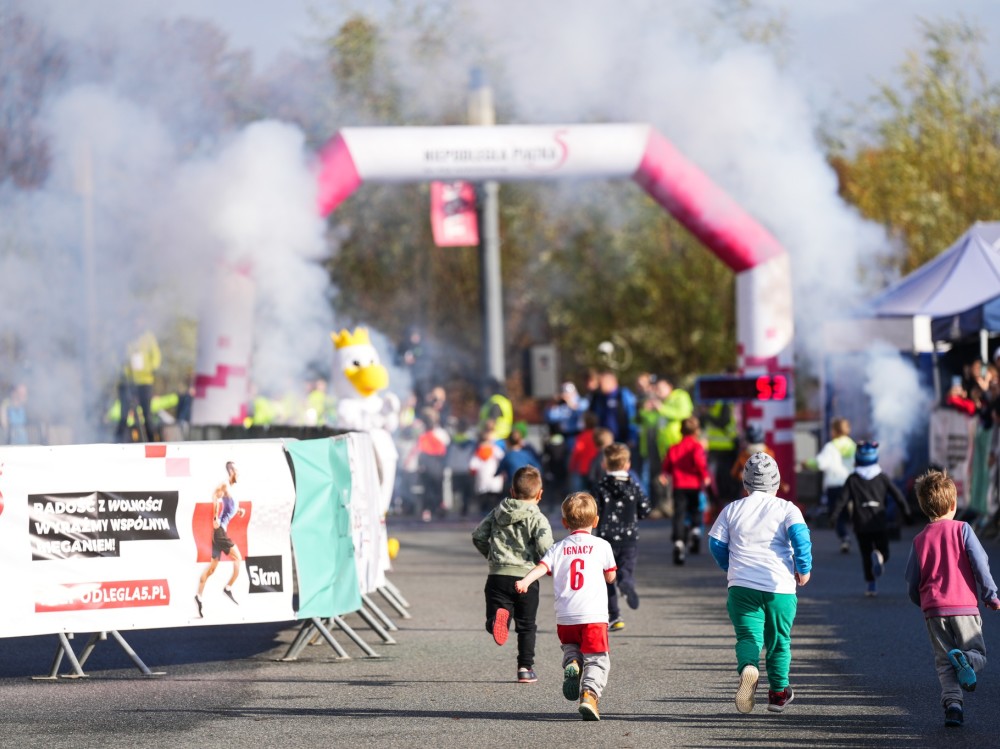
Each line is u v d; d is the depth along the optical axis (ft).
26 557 50.88
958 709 40.83
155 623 51.90
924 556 42.09
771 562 41.65
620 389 122.62
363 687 48.93
